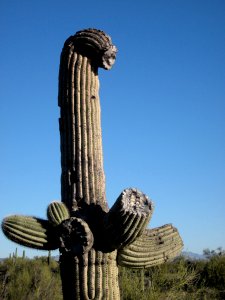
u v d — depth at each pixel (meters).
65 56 5.46
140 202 4.60
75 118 5.23
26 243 4.89
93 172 5.13
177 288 10.79
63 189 5.21
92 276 4.78
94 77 5.44
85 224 4.81
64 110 5.34
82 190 5.07
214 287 13.52
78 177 5.11
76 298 4.78
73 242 4.84
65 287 4.91
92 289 4.76
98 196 5.09
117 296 4.92
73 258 4.82
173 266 11.83
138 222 4.56
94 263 4.82
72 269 4.84
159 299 10.34
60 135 5.37
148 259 5.16
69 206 5.09
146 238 5.21
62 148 5.30
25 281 14.33
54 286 13.33
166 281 11.12
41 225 4.96
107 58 5.43
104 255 4.85
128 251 5.03
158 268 11.22
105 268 4.85
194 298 11.00
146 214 4.55
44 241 4.93
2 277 15.84
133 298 10.40
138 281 10.91
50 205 4.98
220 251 15.91
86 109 5.27
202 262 14.90
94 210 5.00
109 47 5.41
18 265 17.53
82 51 5.45
